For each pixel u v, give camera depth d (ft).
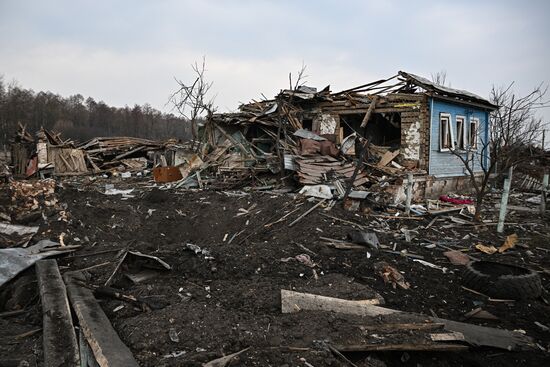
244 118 55.21
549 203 44.16
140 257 20.92
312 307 16.02
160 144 85.81
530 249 27.30
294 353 12.19
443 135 49.80
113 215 31.76
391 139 57.16
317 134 50.29
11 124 158.51
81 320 13.94
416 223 32.42
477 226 32.35
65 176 69.31
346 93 52.24
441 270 22.30
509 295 18.90
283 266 21.20
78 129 186.39
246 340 12.81
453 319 16.97
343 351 12.64
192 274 20.25
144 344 12.32
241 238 29.81
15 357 12.51
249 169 48.49
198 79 76.89
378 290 18.92
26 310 16.84
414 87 49.65
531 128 50.03
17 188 26.71
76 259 21.62
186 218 34.81
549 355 14.34
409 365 13.26
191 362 11.28
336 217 31.04
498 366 13.57
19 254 20.30
